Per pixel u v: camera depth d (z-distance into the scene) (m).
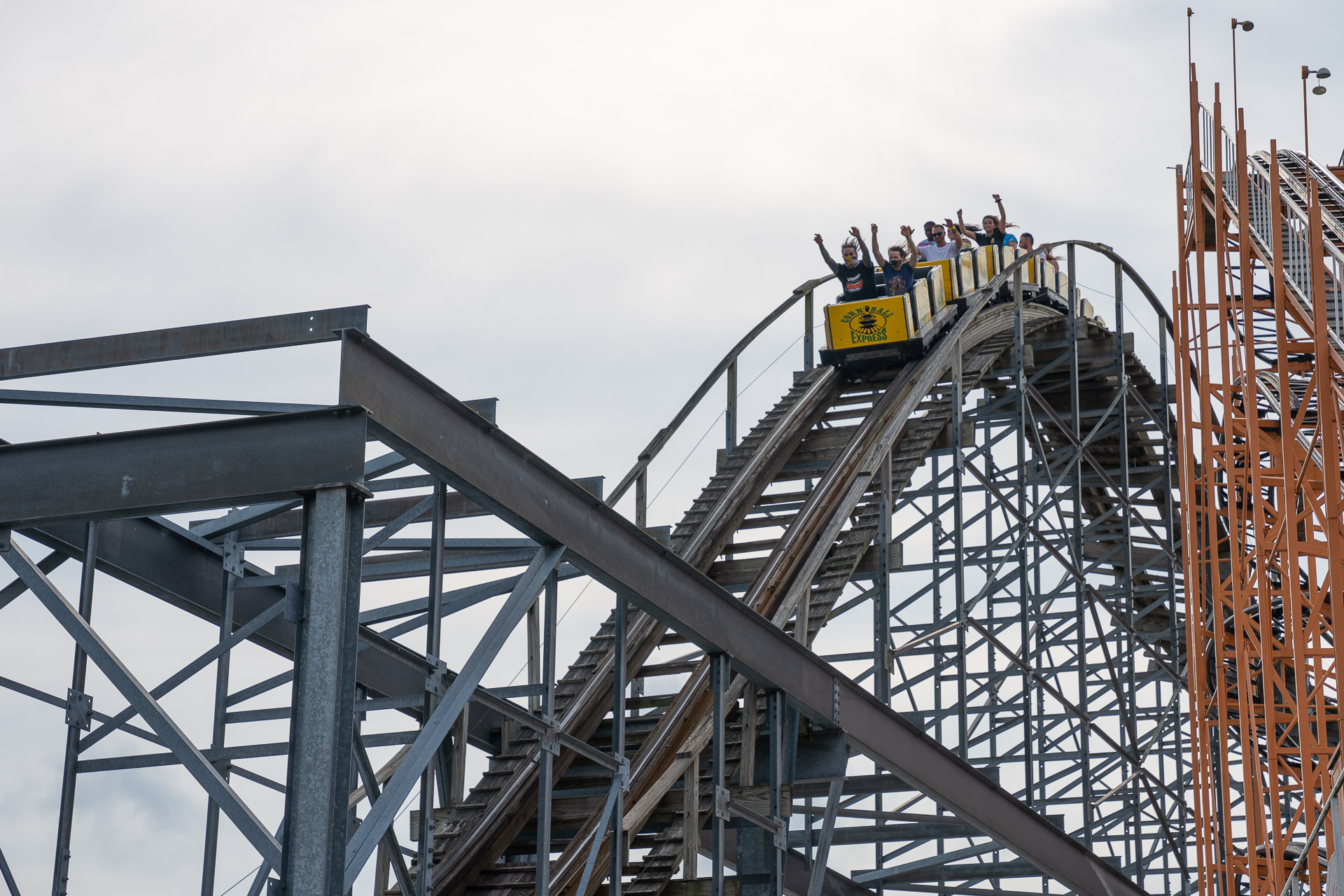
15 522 27.75
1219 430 72.81
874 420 70.62
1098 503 93.25
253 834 25.31
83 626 26.84
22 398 30.84
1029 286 86.12
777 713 44.69
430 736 29.34
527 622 49.00
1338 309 53.19
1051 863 60.09
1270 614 57.84
